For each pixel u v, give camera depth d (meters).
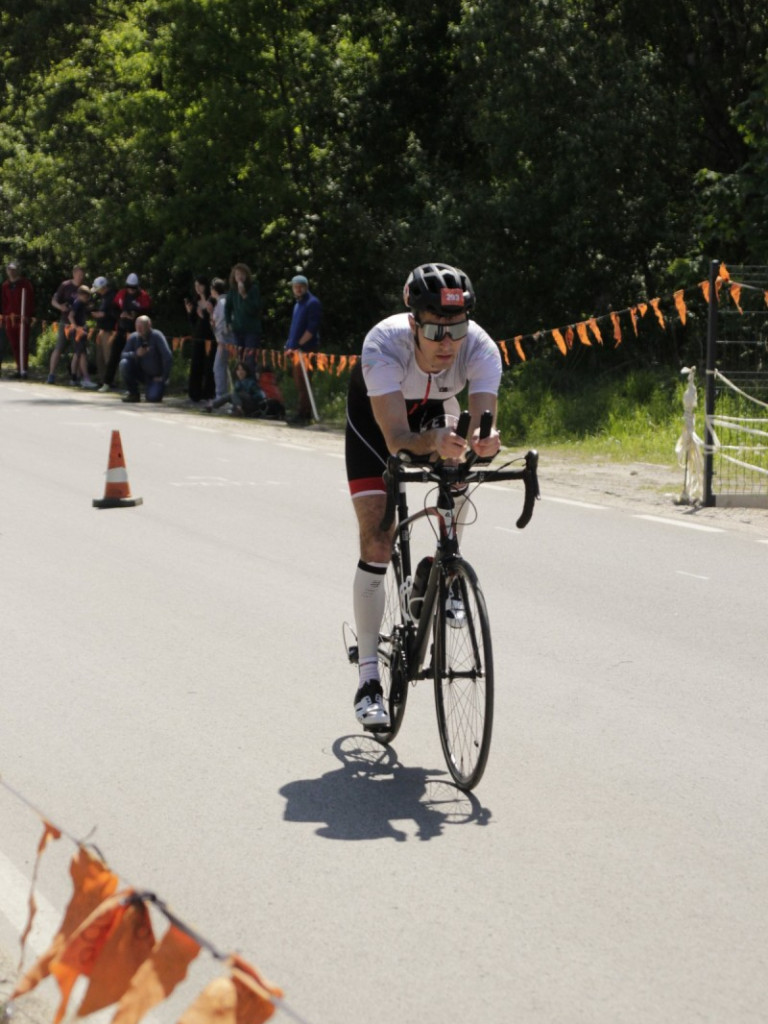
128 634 10.02
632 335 30.69
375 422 7.34
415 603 7.35
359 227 36.62
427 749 7.57
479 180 35.09
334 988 4.82
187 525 14.79
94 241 41.19
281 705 8.31
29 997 4.70
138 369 31.75
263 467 19.84
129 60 39.28
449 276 6.69
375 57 37.72
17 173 44.50
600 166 28.73
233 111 36.97
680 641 9.99
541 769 7.20
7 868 5.84
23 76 50.56
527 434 25.33
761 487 17.80
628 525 15.31
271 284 39.66
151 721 7.97
